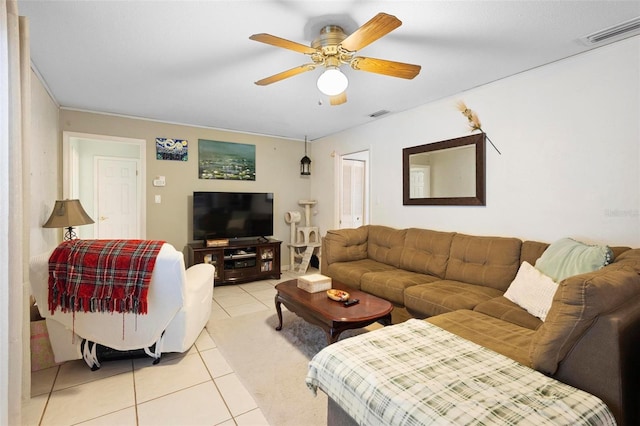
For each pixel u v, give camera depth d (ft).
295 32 6.91
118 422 5.49
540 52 7.79
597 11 6.08
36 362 7.08
